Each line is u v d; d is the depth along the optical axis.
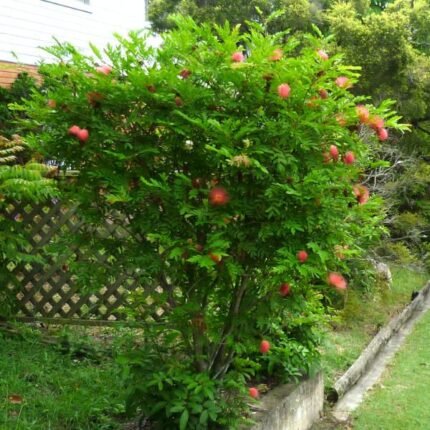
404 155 8.70
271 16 2.80
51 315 4.68
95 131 2.65
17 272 4.62
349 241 2.84
